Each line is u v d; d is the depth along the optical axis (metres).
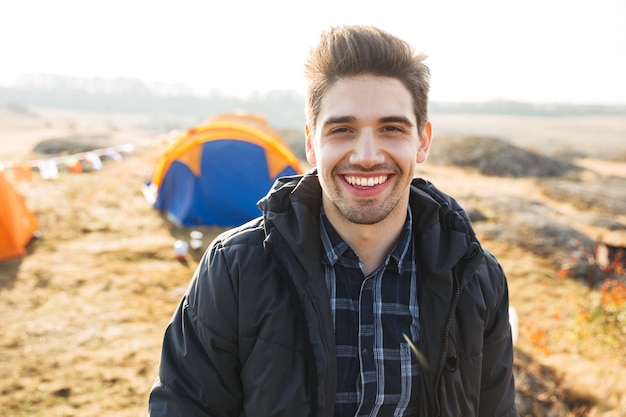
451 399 1.44
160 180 8.52
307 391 1.37
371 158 1.33
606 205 10.18
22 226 6.81
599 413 3.79
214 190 7.89
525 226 8.09
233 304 1.40
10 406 3.78
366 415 1.41
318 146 1.39
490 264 1.58
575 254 7.12
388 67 1.35
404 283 1.49
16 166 7.02
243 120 9.91
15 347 4.52
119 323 5.07
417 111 1.43
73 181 9.76
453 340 1.44
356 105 1.33
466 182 11.70
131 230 7.62
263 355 1.37
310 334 1.36
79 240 7.14
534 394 4.00
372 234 1.44
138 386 4.13
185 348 1.45
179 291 5.87
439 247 1.49
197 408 1.43
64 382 4.10
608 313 5.15
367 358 1.42
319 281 1.42
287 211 1.47
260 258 1.43
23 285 5.72
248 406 1.39
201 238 7.36
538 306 5.73
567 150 26.81
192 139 8.22
